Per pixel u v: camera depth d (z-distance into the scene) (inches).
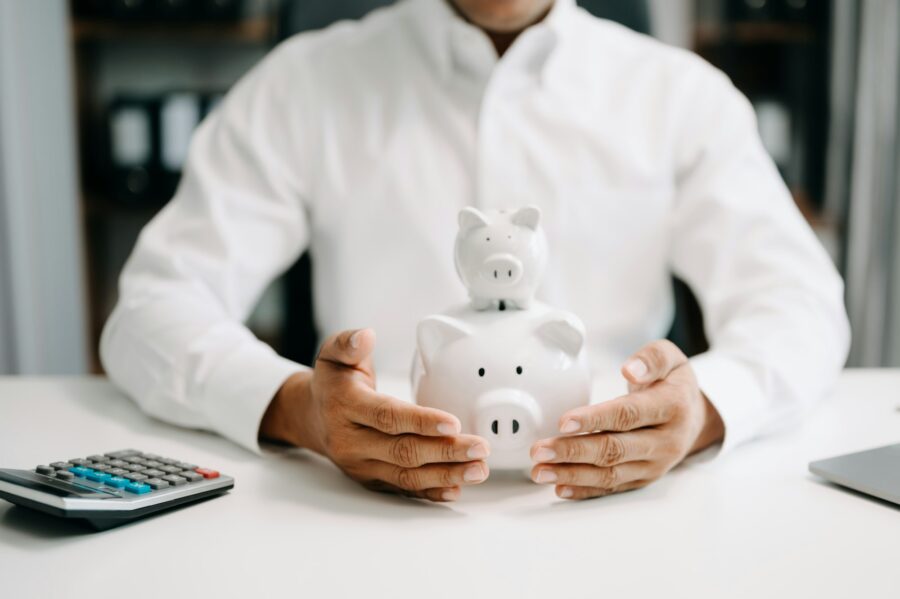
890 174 79.7
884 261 80.7
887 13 79.0
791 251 37.1
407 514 20.2
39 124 76.9
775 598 15.8
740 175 40.1
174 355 28.8
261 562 17.3
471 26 39.8
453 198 40.6
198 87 91.7
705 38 90.4
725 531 19.0
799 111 90.2
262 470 23.8
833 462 23.0
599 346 40.7
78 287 82.9
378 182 40.8
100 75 90.7
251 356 27.5
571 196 40.0
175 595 15.9
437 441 19.8
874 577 16.7
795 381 27.5
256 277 40.2
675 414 21.5
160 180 79.5
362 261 41.0
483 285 21.2
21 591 16.0
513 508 20.6
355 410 20.9
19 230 73.3
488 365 20.5
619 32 44.4
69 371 82.4
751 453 25.2
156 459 22.4
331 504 20.9
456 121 40.8
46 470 20.8
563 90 40.9
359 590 16.1
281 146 41.6
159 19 81.0
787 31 85.4
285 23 48.6
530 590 16.1
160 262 36.2
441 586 16.2
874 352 81.6
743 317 32.5
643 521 19.6
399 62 41.9
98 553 17.7
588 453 20.0
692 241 39.6
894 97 79.0
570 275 40.4
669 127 41.3
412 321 40.8
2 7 71.5
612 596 15.8
